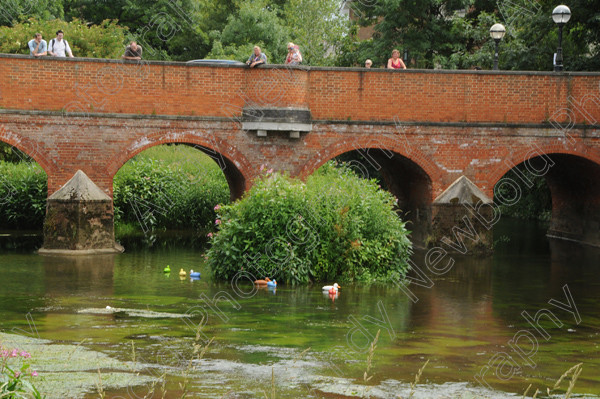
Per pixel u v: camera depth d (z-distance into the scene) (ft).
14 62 74.18
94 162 75.92
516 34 112.06
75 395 31.24
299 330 44.93
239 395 31.86
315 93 78.33
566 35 110.22
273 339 42.39
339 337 43.34
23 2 135.13
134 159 112.88
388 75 78.84
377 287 60.95
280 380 34.22
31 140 74.74
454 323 48.39
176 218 100.73
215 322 46.75
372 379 34.78
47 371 34.50
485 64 113.39
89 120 75.51
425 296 57.52
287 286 60.18
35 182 96.12
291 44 80.38
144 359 37.19
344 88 78.54
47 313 48.32
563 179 93.09
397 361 38.34
